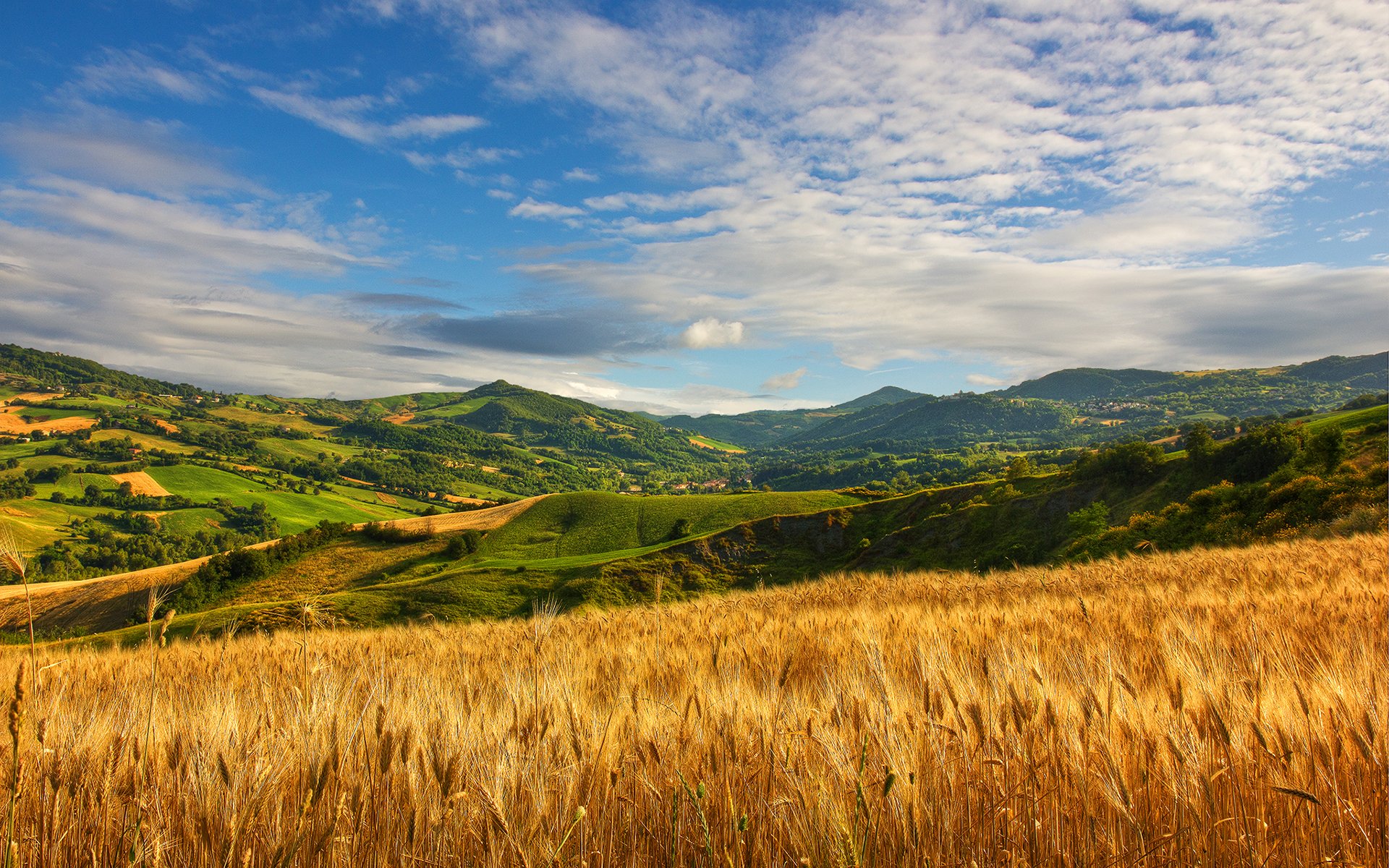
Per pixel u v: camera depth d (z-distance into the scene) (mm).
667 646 6121
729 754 2973
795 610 10844
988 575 18625
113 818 2789
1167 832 2684
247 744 3057
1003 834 2701
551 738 3092
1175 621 5953
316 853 2516
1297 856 2635
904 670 4332
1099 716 3074
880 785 2664
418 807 2631
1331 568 11570
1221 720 2949
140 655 8078
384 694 3828
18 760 2727
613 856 2738
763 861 2584
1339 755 2906
